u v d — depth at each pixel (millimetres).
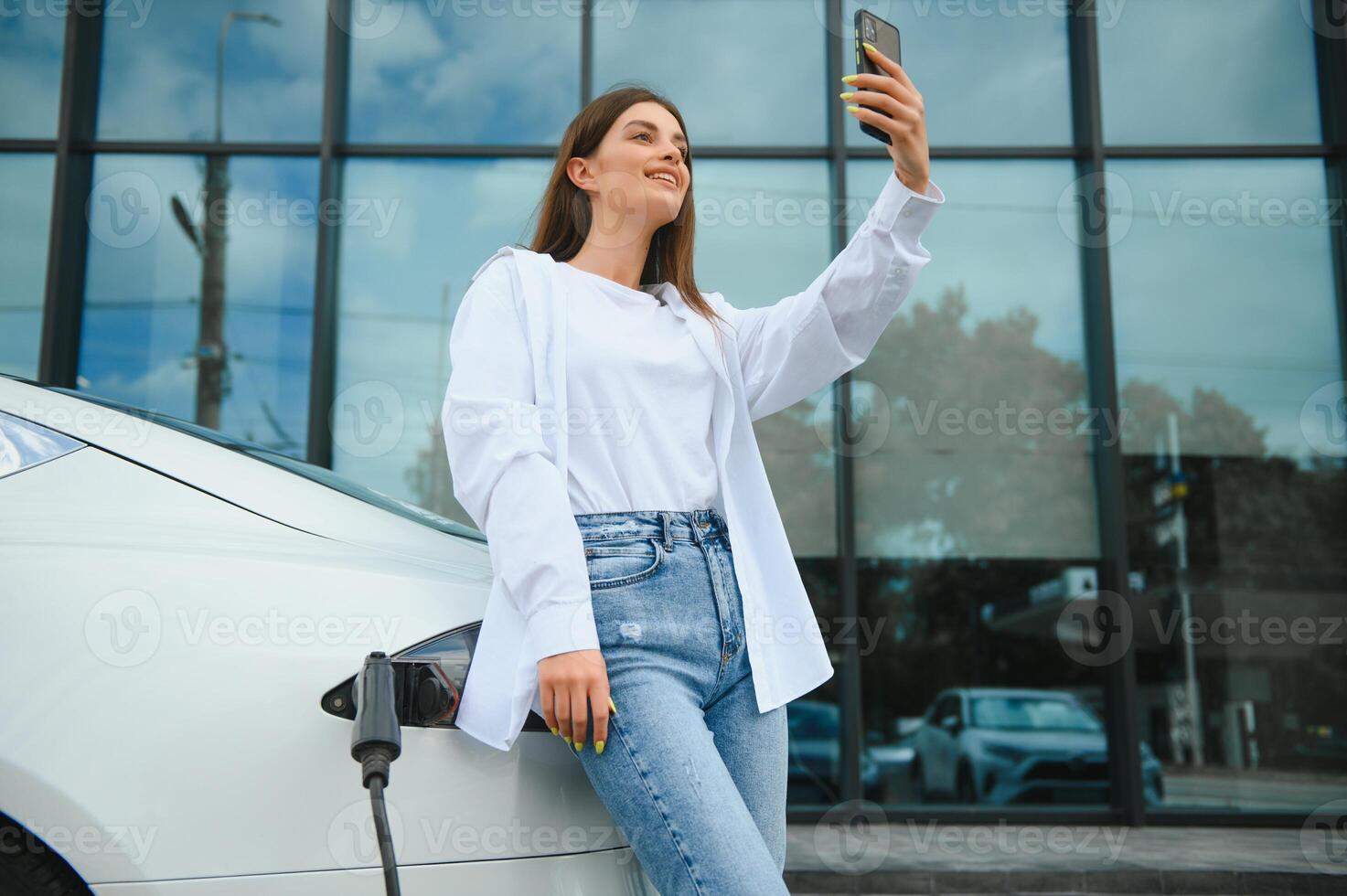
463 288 5578
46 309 5352
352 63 5703
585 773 1216
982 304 5547
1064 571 5379
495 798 1123
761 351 1499
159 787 1047
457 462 1230
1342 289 5555
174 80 5652
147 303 5520
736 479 1426
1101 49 5688
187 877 1035
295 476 1415
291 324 5543
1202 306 5547
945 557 5371
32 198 5535
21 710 1056
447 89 5707
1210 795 5203
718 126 5625
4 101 5586
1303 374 5516
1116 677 5250
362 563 1207
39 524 1189
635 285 1501
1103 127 5648
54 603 1106
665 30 5699
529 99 5715
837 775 5168
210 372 5488
